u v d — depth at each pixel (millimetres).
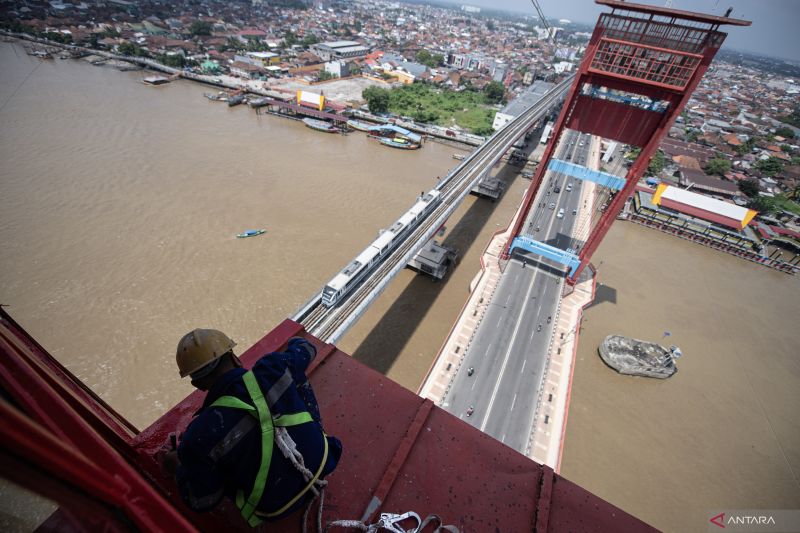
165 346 33812
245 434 2586
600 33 34375
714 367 43375
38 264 39625
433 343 38938
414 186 65812
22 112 72250
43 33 115062
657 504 30016
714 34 30156
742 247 66688
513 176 79125
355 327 39531
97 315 35531
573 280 48375
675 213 70812
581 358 41156
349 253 47125
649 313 49781
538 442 31484
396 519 3238
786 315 53938
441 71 139125
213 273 41656
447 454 3955
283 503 2744
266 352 4605
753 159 103938
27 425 1015
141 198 52250
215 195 55250
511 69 163750
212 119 83188
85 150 62375
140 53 113125
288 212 53531
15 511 1559
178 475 2664
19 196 48969
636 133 38219
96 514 1479
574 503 3771
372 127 84750
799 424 38438
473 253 53656
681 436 35281
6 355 1778
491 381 35625
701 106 163000
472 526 3490
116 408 29547
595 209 70188
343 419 4145
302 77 117875
